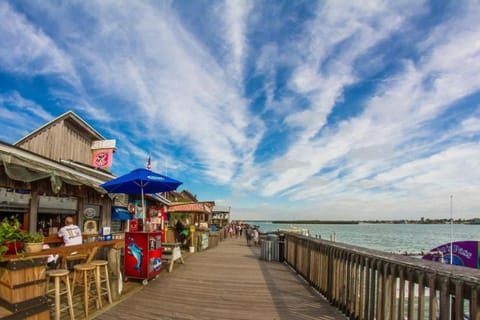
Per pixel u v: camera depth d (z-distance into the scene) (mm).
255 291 5660
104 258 7059
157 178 6512
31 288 3129
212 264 8805
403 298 3016
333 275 4828
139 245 6262
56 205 6898
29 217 6059
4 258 3012
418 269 2756
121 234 9352
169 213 16703
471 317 2168
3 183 5457
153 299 5070
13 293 2955
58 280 3736
